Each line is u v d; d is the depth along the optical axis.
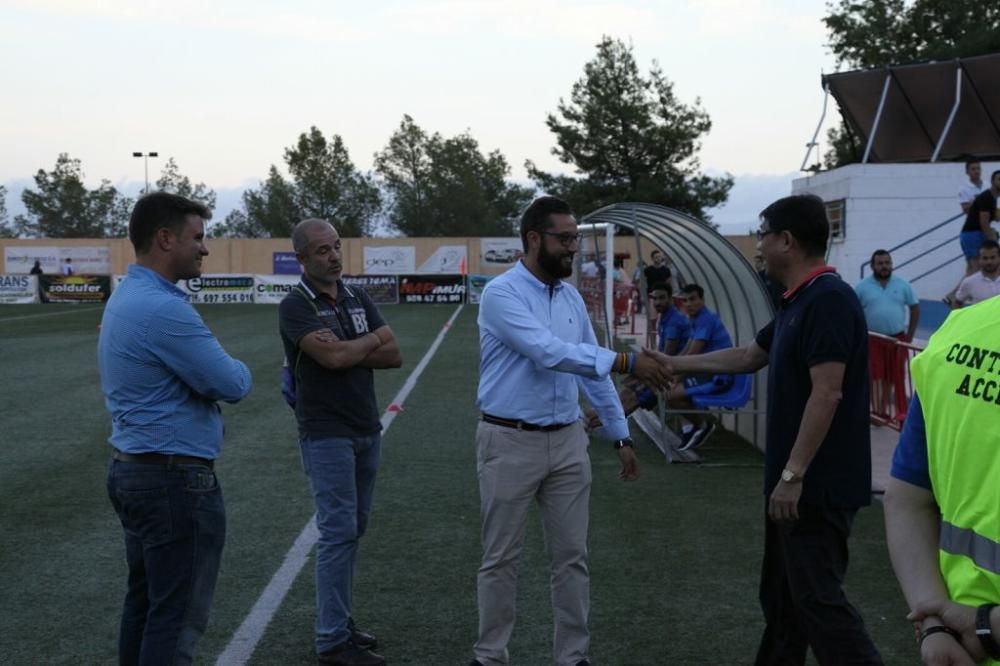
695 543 6.88
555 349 4.37
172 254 3.88
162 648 3.75
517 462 4.51
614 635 5.25
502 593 4.57
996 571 1.96
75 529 7.25
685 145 55.34
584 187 54.94
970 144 22.89
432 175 76.62
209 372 3.75
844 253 21.09
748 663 4.89
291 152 73.25
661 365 4.49
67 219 75.44
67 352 20.08
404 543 6.94
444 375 16.27
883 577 6.13
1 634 5.27
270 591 5.94
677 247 12.59
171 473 3.77
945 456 2.07
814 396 3.79
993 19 49.09
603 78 55.69
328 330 4.82
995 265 10.71
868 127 23.45
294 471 9.23
